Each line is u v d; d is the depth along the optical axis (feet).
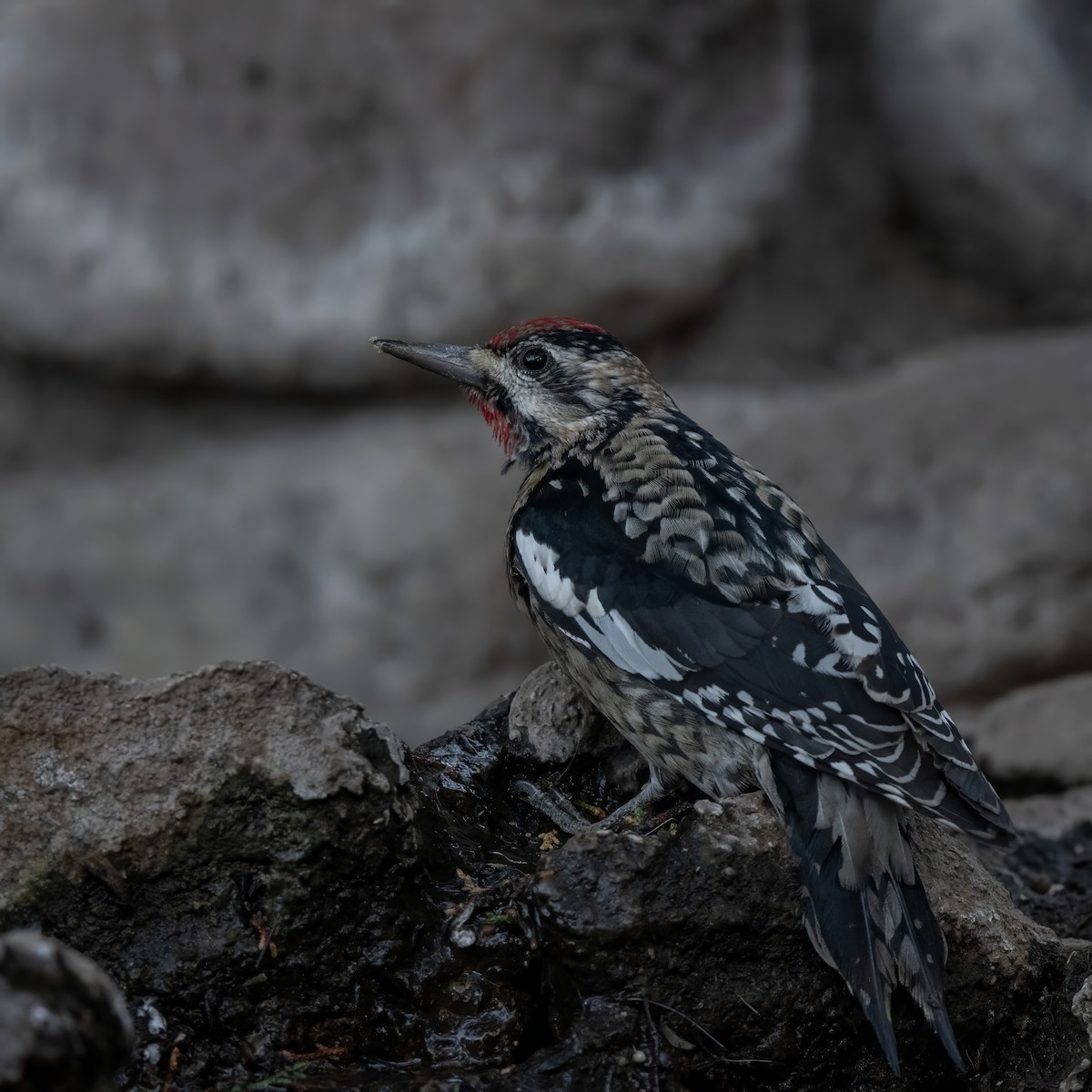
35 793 16.94
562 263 40.37
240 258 39.47
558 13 39.37
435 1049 17.29
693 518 19.98
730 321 43.50
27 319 39.60
